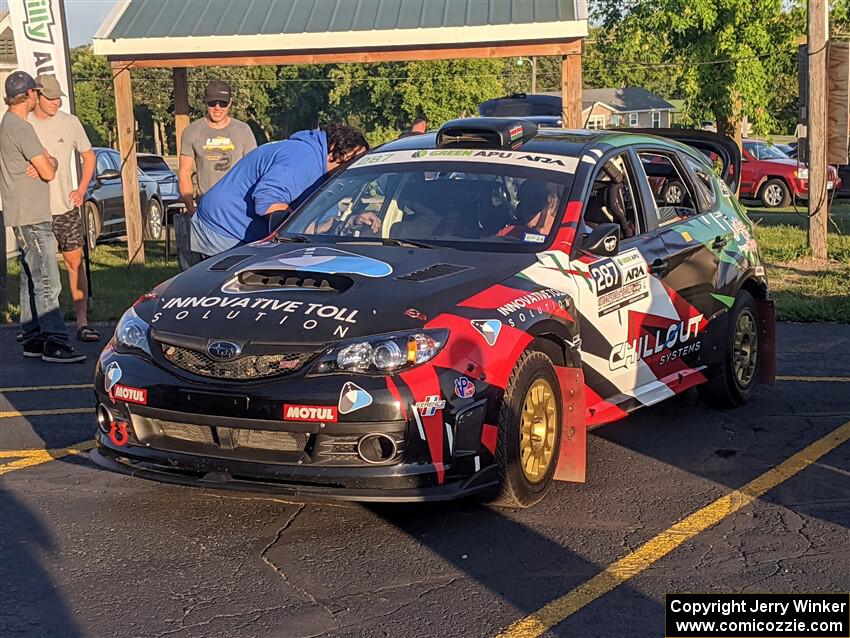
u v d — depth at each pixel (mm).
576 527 4895
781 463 5891
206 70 59469
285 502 5195
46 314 8453
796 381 7836
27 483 5523
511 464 4805
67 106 10891
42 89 8766
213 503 5191
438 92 48344
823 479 5617
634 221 6238
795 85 34344
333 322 4566
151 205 18844
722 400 6984
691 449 6160
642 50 26688
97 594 4164
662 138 7023
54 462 5906
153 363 4730
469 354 4629
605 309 5602
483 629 3877
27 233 8289
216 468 4566
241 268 5188
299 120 61875
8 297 11844
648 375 6113
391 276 4961
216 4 14086
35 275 8391
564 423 5273
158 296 5090
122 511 5090
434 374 4496
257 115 61938
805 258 14156
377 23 13180
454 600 4125
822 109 13969
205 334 4656
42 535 4781
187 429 4641
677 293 6320
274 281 5066
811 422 6738
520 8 13359
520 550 4625
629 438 6391
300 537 4758
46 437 6434
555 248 5469
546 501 5238
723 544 4707
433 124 48406
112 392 4801
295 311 4660
